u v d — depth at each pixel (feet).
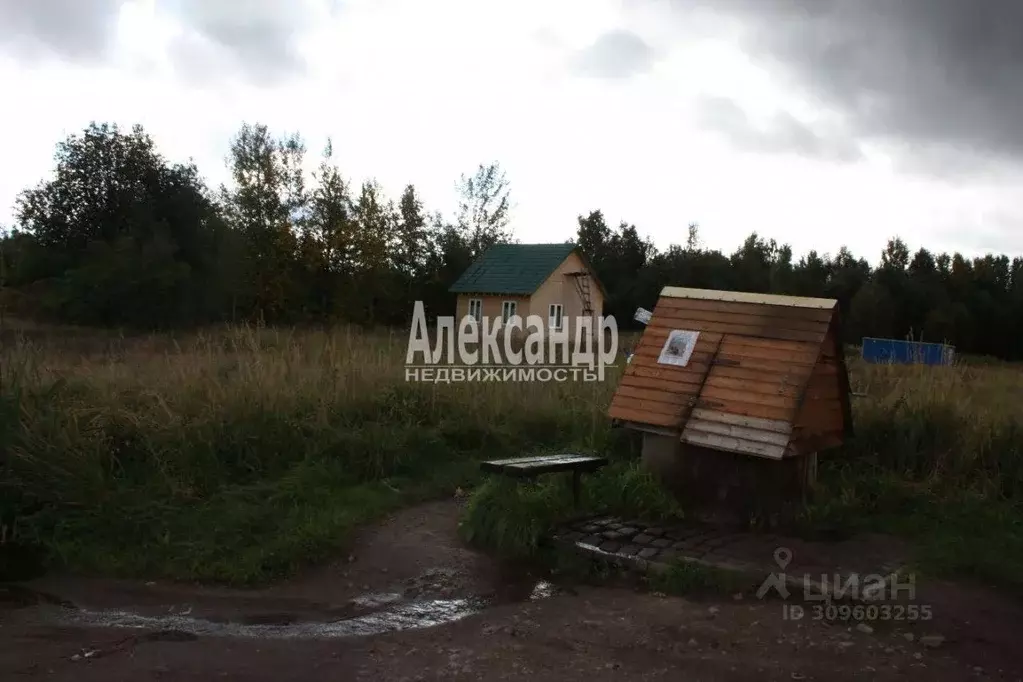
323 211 135.64
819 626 18.57
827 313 26.27
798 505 26.35
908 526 25.52
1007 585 21.04
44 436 26.84
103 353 46.21
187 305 94.02
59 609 20.24
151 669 16.53
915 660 16.72
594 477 29.32
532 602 20.90
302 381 35.35
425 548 24.40
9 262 101.71
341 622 19.75
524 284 134.10
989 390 37.40
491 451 35.04
